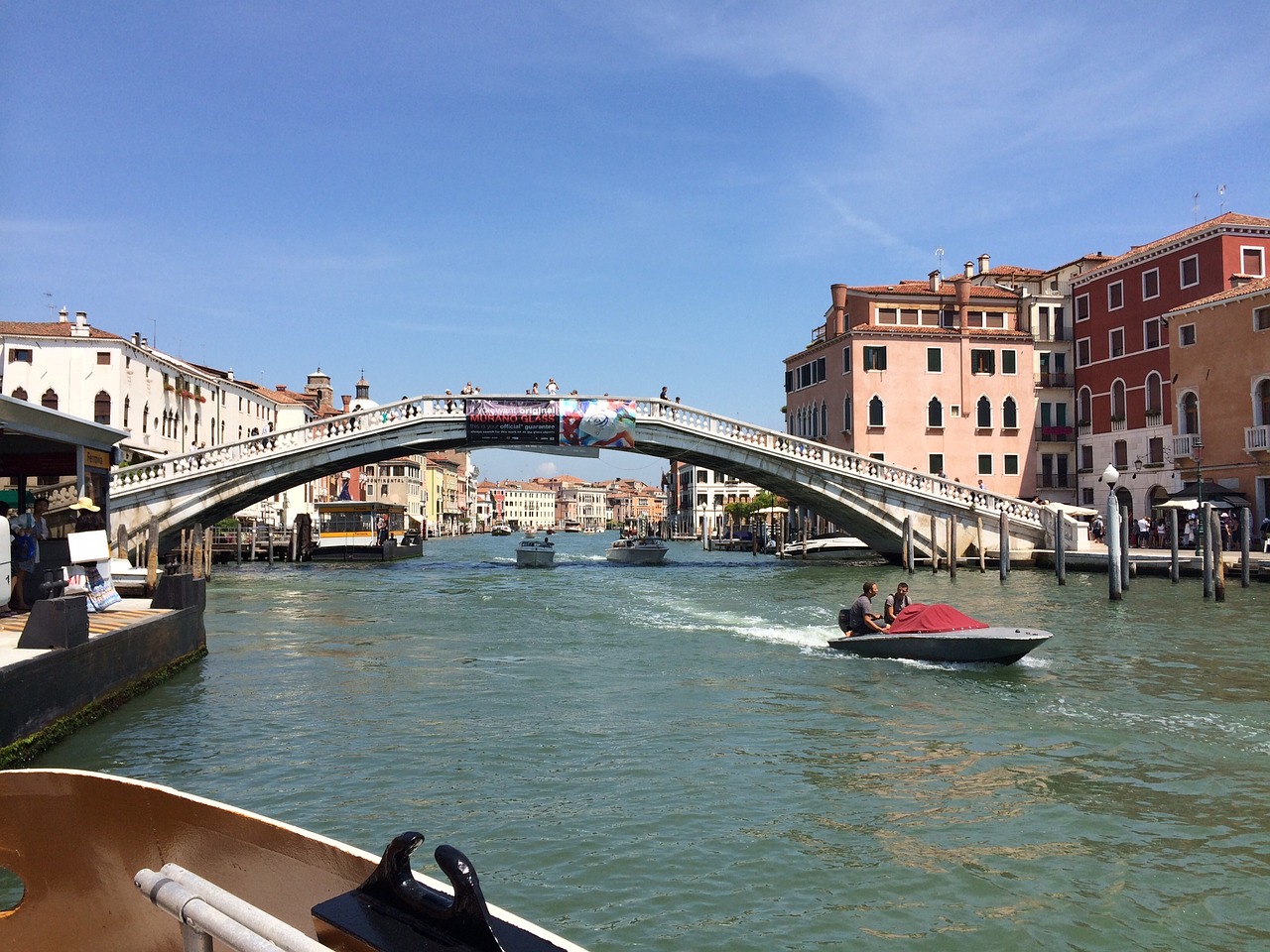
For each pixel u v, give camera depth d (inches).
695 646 633.0
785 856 256.7
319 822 281.9
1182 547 1366.9
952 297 1791.3
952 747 367.6
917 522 1371.8
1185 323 1441.9
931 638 553.9
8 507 675.4
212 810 114.3
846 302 1873.8
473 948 86.7
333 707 438.3
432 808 294.7
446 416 1307.8
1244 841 266.7
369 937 90.4
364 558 1782.7
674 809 293.9
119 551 1133.7
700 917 221.1
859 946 207.5
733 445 1347.2
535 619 800.3
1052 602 904.9
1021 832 274.4
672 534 4311.0
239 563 1616.6
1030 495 1748.3
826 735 386.6
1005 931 213.9
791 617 817.5
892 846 263.9
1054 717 418.0
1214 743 372.2
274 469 1251.8
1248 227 1430.9
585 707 438.3
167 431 1732.3
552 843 265.6
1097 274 1694.1
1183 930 214.4
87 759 348.8
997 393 1750.7
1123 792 309.9
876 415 1724.9
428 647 633.0
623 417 1326.3
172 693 472.1
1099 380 1694.1
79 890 124.2
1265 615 789.9
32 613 374.9
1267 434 1277.1
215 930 80.0
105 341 1499.8
